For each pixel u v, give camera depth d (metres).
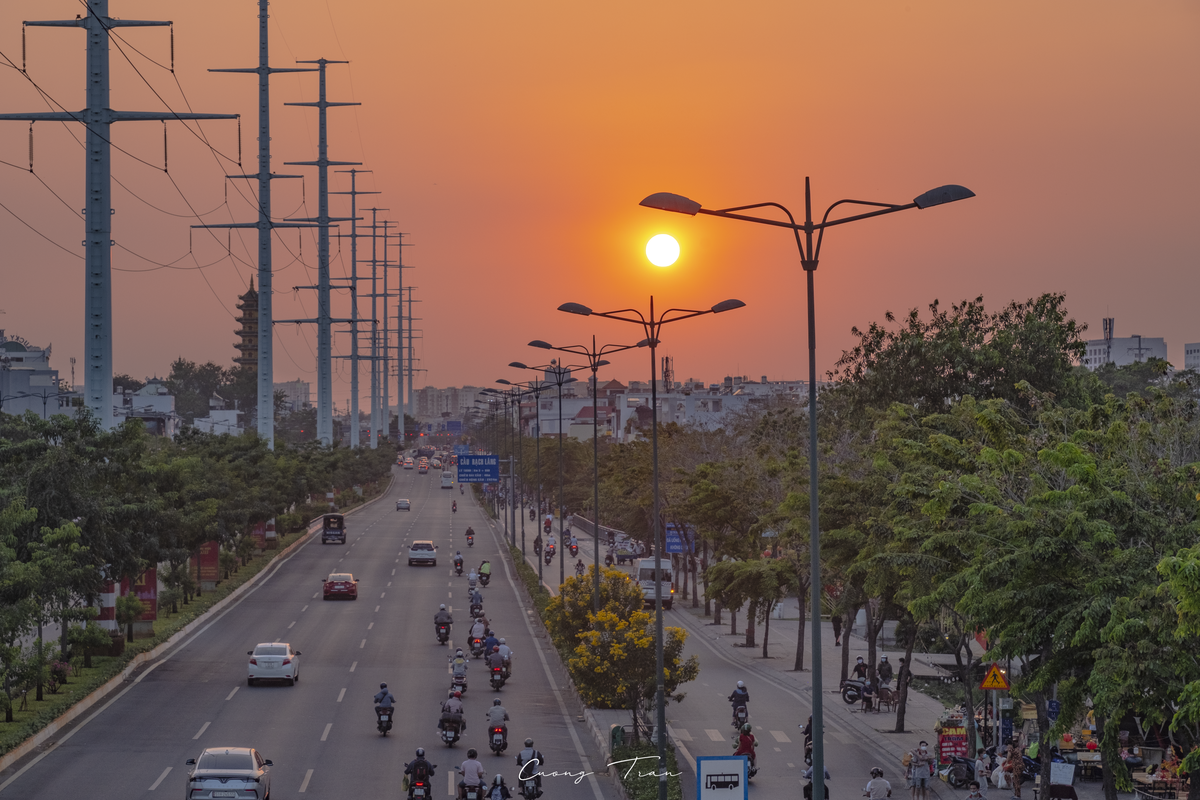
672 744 39.91
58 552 37.59
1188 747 26.62
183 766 33.66
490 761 35.81
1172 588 17.69
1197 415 29.38
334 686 47.56
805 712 46.34
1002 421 27.25
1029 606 22.78
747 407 129.88
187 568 67.00
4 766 33.03
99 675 45.34
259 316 92.62
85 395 46.78
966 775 34.41
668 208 21.98
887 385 58.28
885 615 44.81
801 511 44.12
